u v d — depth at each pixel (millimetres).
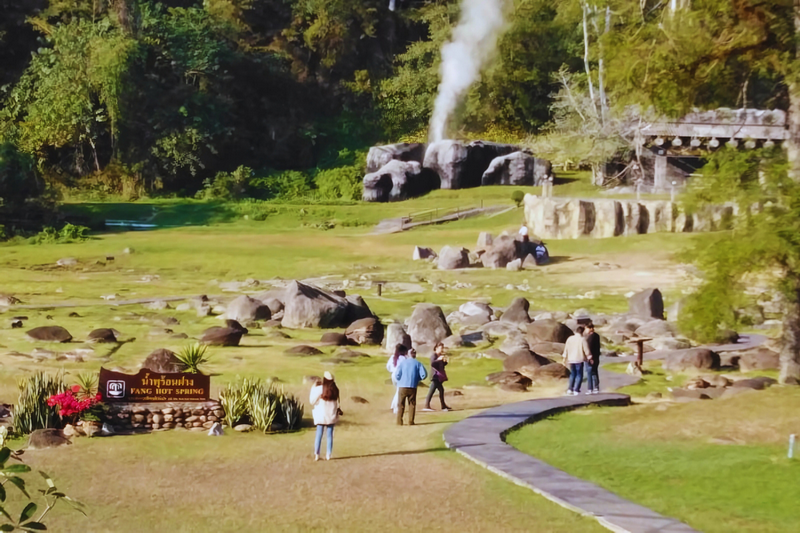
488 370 28141
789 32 20516
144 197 91000
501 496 14352
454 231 68438
